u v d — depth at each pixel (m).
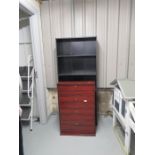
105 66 3.00
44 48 3.06
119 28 2.81
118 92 2.37
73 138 2.52
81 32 2.91
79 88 2.40
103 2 2.75
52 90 3.38
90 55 2.81
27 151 2.22
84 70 3.01
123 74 2.98
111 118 3.18
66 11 2.87
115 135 2.56
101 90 3.22
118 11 2.74
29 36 2.96
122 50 2.89
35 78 2.89
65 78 3.00
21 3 2.13
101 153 2.14
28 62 2.92
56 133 2.68
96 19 2.83
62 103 2.49
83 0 2.79
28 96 2.93
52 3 2.87
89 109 2.46
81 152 2.17
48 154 2.15
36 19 2.67
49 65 3.13
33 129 2.84
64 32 2.95
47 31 2.98
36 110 3.24
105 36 2.87
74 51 2.95
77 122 2.54
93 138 2.49
